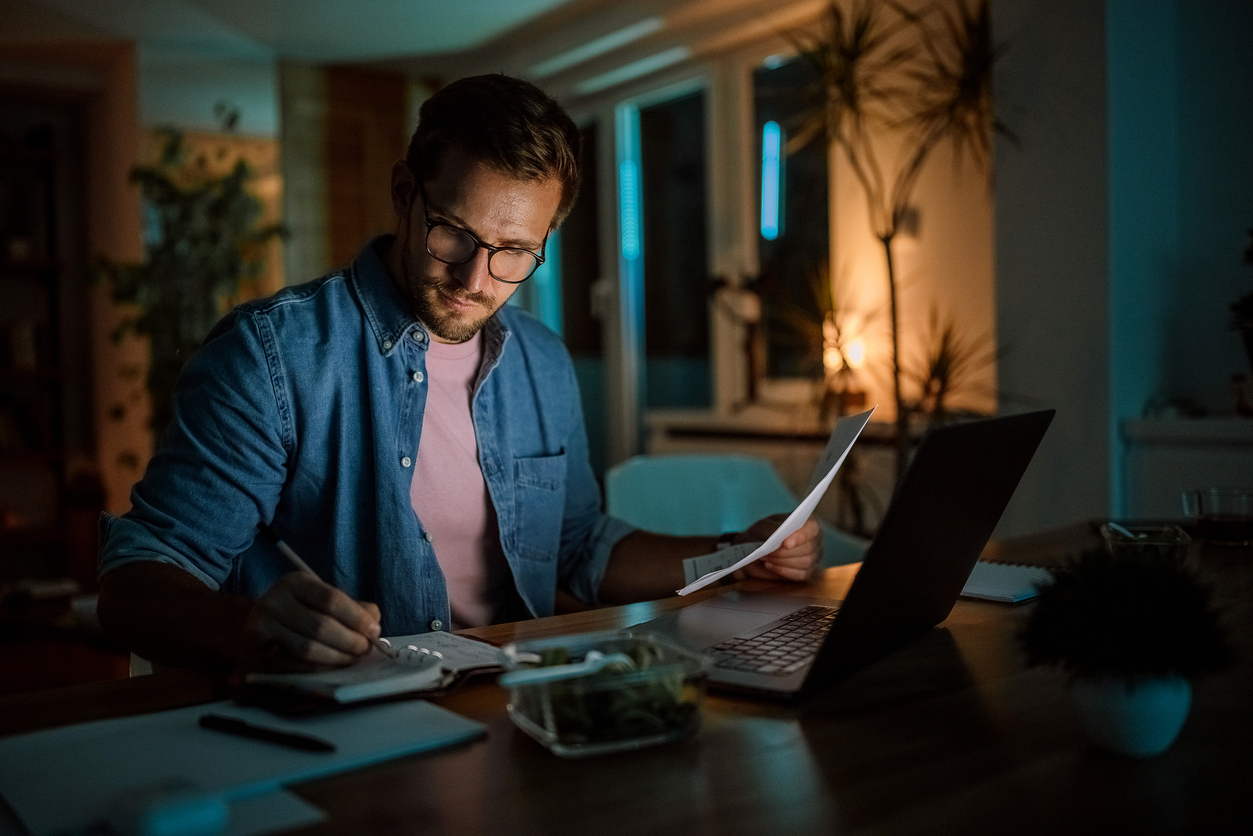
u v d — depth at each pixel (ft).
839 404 10.83
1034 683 3.03
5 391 16.71
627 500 7.64
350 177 16.81
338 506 4.44
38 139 16.84
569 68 15.75
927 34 9.83
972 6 10.42
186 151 15.72
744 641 3.40
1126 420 8.48
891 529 2.74
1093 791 2.21
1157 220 8.84
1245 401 8.15
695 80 14.42
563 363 5.36
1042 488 8.99
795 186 12.99
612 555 5.13
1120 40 8.38
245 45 15.51
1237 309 7.98
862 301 12.00
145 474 4.07
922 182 11.27
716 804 2.16
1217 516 5.25
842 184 12.19
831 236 12.40
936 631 3.69
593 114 16.31
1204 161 8.84
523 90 4.09
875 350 11.81
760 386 13.62
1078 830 2.01
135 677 3.18
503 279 4.18
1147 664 2.30
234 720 2.62
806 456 12.50
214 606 3.25
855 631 2.90
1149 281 8.77
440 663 2.99
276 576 4.46
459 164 3.97
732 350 14.14
